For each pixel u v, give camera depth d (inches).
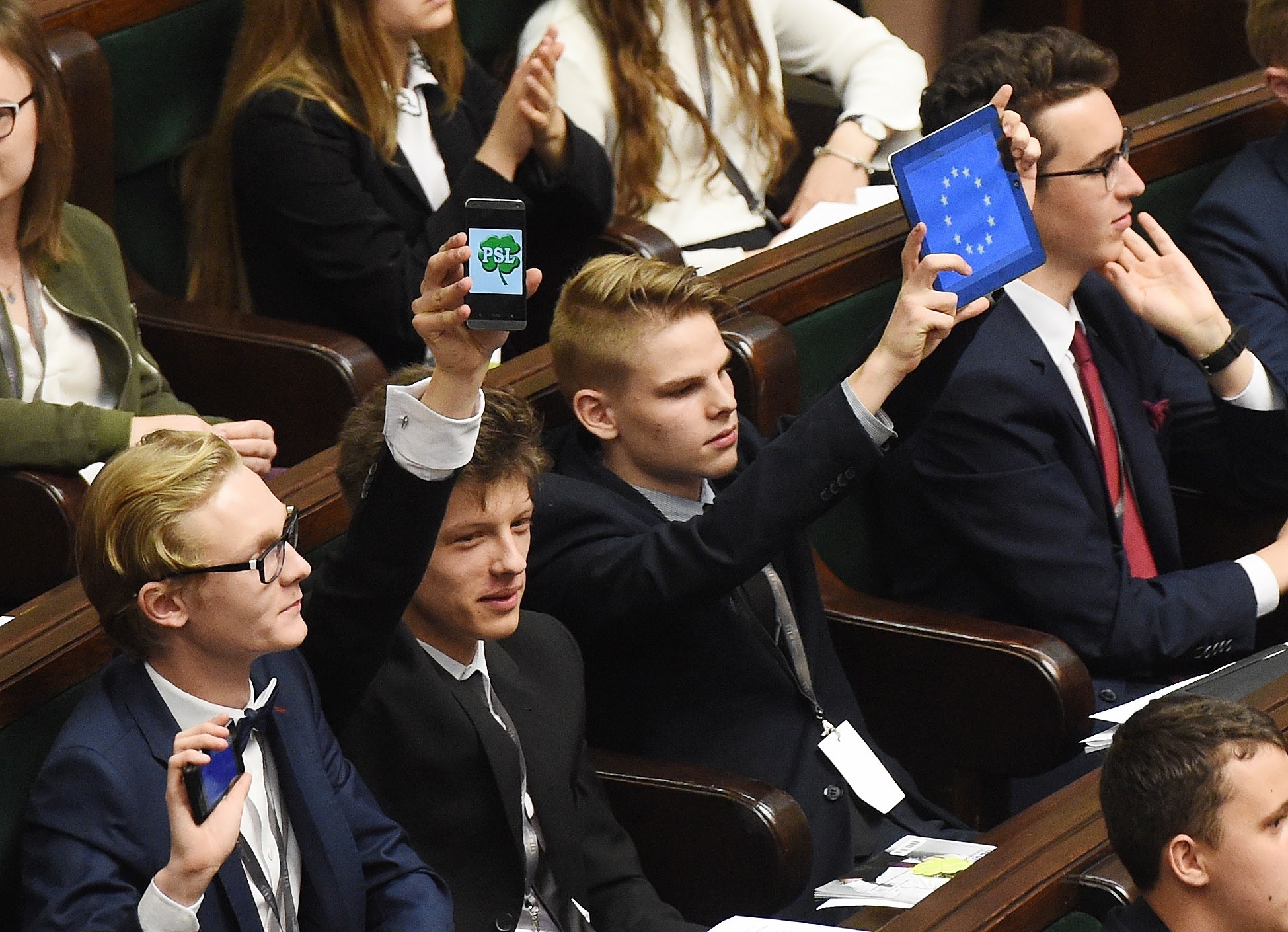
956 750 376.8
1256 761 250.7
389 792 294.8
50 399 408.2
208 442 259.4
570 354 346.6
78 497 372.8
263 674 272.1
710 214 545.6
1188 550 460.1
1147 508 412.5
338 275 470.3
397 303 471.2
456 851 296.0
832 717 354.6
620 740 348.5
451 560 289.4
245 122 469.7
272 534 257.0
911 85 590.2
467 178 475.2
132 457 255.9
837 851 339.9
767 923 268.1
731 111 550.3
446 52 504.4
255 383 447.2
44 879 244.8
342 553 278.2
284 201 468.1
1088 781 291.9
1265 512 444.1
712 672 344.8
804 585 360.2
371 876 276.4
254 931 253.9
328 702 288.0
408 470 267.9
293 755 268.7
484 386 358.6
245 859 257.4
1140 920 255.0
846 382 322.3
